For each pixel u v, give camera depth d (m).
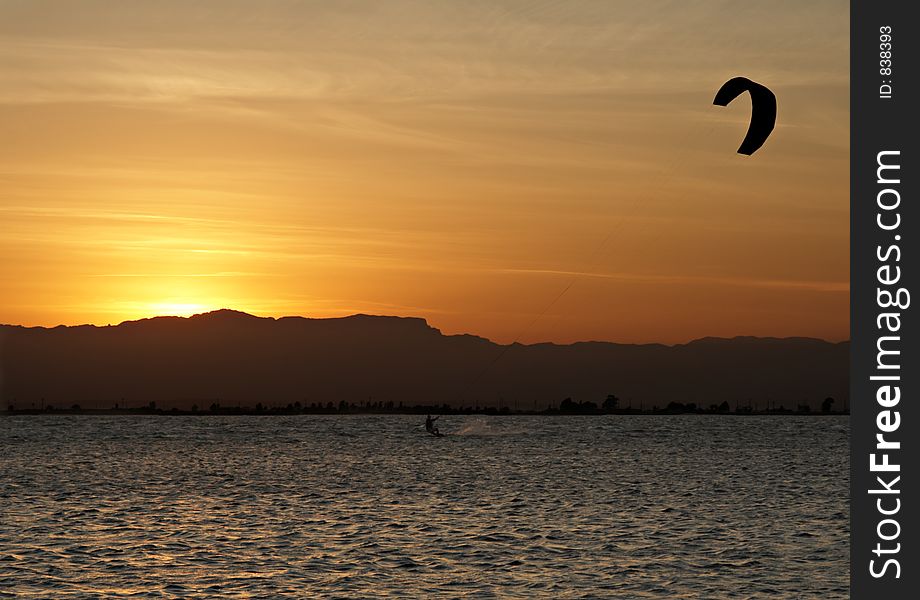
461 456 178.12
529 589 61.59
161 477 134.50
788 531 82.75
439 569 66.81
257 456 179.75
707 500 104.94
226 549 73.62
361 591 60.94
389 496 108.44
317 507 98.50
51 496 109.25
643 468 149.38
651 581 63.84
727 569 67.31
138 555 71.25
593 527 84.44
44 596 59.62
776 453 190.75
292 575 65.00
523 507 98.06
